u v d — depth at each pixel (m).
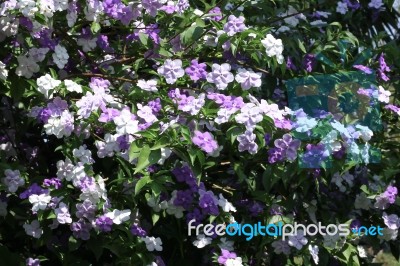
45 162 1.37
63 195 1.18
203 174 1.30
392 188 1.41
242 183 1.36
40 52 1.20
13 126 1.40
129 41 1.40
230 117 1.13
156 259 1.25
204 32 1.29
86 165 1.18
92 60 1.36
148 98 1.25
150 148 1.06
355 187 1.49
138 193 1.20
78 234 1.20
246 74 1.20
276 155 1.19
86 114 1.15
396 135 1.61
